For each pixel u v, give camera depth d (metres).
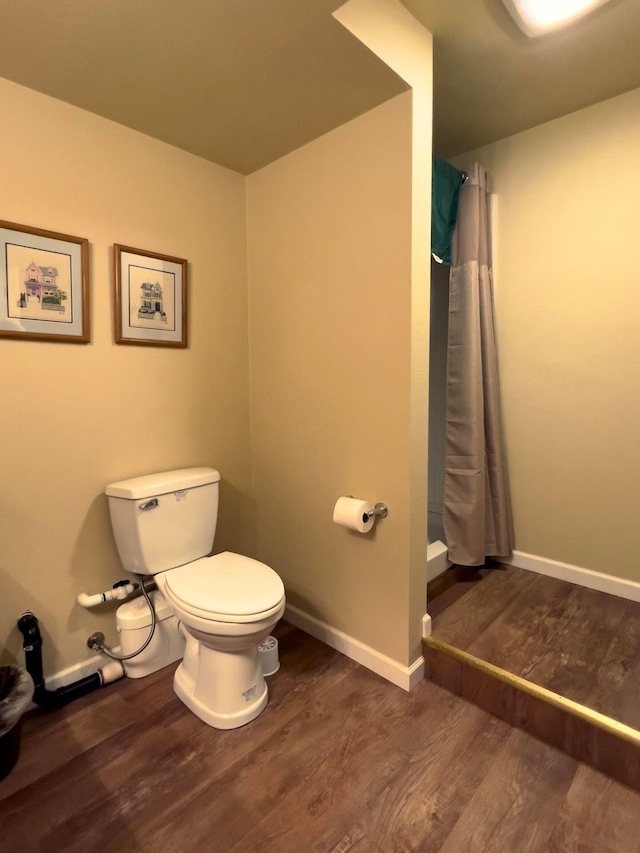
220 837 1.20
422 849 1.17
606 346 2.08
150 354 1.88
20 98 1.49
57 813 1.26
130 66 1.39
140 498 1.68
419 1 1.40
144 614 1.78
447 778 1.37
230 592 1.53
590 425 2.16
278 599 1.52
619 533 2.12
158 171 1.84
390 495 1.72
